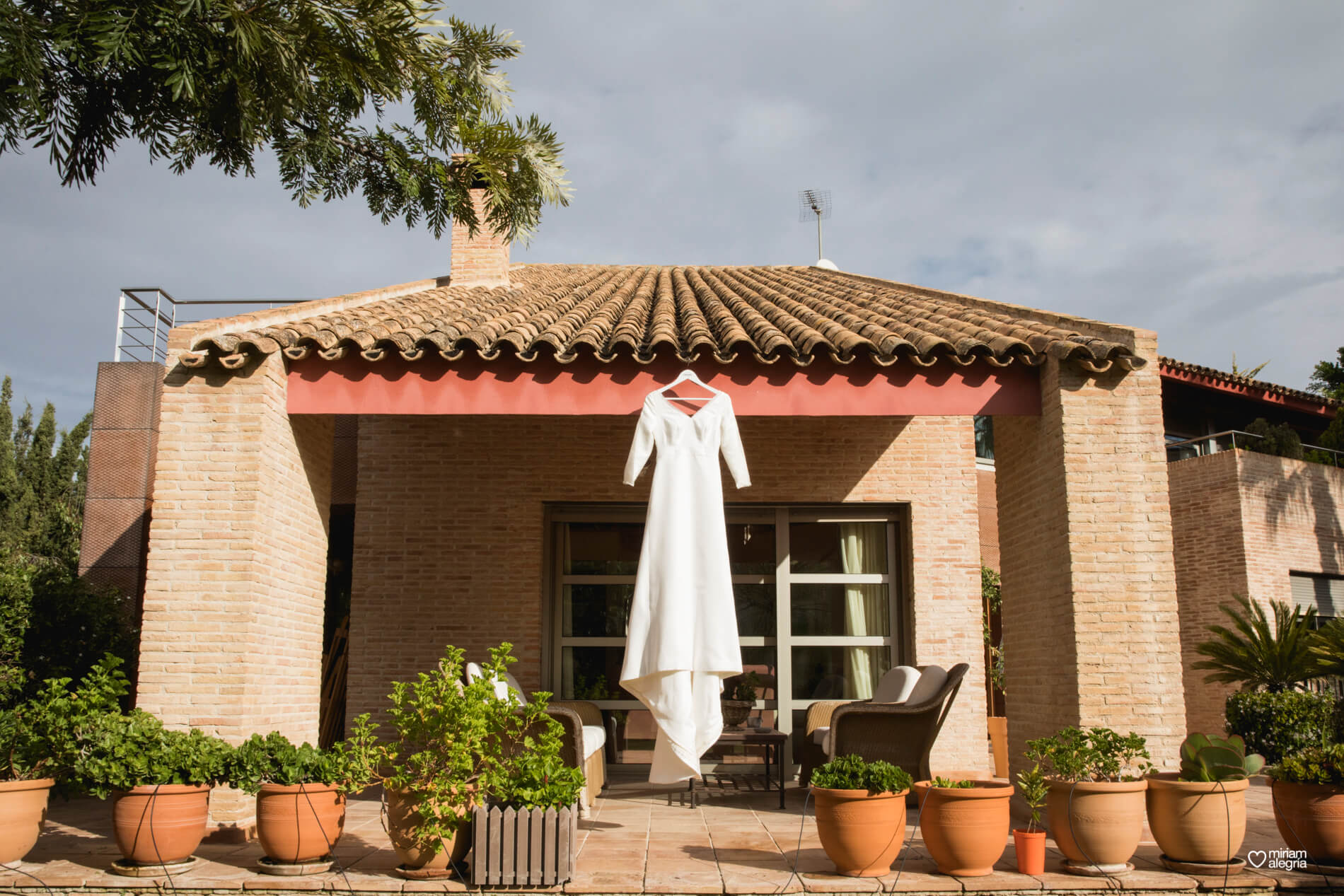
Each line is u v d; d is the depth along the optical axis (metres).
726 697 9.58
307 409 6.62
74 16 4.88
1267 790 8.35
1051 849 5.63
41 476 25.31
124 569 10.70
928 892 4.69
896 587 9.84
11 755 5.21
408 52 6.37
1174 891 4.77
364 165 6.91
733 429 6.49
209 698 5.97
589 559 9.85
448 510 9.67
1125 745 5.26
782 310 8.63
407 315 7.67
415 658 9.41
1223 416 17.22
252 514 6.18
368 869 5.11
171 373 6.35
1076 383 6.43
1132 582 6.20
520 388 6.59
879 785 4.87
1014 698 7.25
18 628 7.94
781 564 9.81
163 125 5.80
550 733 5.20
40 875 4.92
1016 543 7.27
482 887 4.70
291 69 5.62
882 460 9.80
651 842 5.87
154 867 4.95
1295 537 13.71
